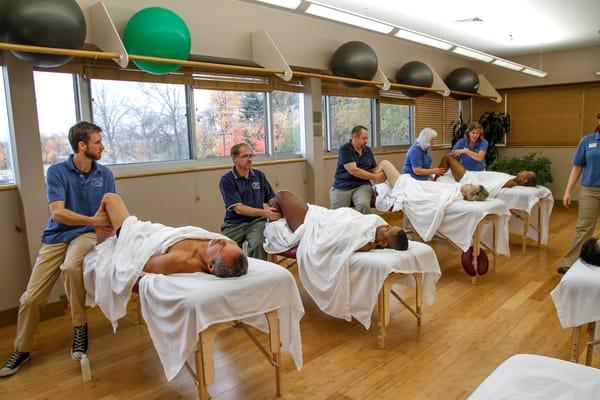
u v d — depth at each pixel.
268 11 4.48
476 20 5.11
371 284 2.65
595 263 2.10
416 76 5.65
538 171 7.24
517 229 4.77
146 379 2.46
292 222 3.22
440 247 4.95
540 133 7.62
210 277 2.08
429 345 2.72
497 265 4.30
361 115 6.44
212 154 4.67
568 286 2.03
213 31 4.07
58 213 2.51
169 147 4.32
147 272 2.23
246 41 4.33
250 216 3.46
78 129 2.65
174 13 3.42
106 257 2.44
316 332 2.96
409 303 3.39
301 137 5.52
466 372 2.40
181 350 1.90
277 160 5.18
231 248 2.10
